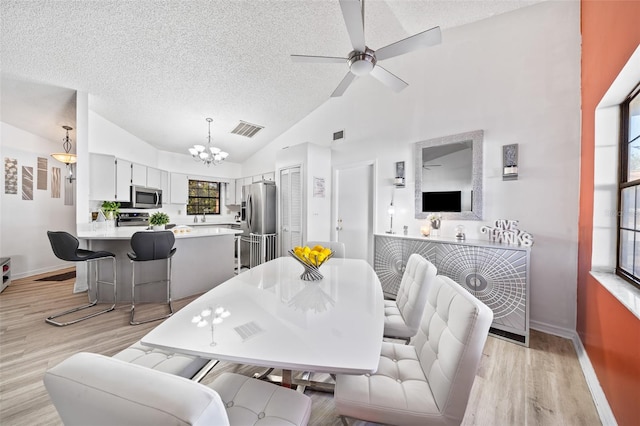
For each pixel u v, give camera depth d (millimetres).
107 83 3281
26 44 2490
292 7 2629
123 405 478
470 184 2951
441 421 969
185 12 2496
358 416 1043
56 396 556
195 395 472
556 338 2383
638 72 1439
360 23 1630
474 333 950
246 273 1918
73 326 2545
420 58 3377
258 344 920
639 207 1598
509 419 1474
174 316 1150
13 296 3375
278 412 931
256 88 3881
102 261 3195
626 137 1757
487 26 2834
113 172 4207
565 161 2404
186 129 4824
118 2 2297
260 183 4961
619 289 1463
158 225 3863
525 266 2254
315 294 1450
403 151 3600
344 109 4355
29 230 4398
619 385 1339
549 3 2471
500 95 2758
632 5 1321
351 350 887
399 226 3654
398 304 1928
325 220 4555
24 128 4262
